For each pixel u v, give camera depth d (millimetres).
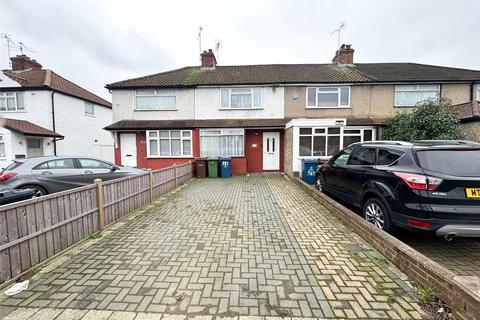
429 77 13086
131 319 2271
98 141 19344
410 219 3572
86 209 4223
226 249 3762
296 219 5223
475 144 3807
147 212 5805
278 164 13430
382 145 4602
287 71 14906
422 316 2299
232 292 2678
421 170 3564
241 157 12953
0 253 2719
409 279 2906
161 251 3695
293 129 10898
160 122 13484
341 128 11055
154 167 13312
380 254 3566
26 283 2824
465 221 3260
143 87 13484
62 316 2303
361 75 13531
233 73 14961
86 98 17719
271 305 2467
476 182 3293
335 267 3201
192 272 3088
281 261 3367
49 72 17016
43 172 6477
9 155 12828
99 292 2670
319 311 2383
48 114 14961
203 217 5395
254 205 6406
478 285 2229
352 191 5164
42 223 3291
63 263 3318
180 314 2338
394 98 12984
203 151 13250
